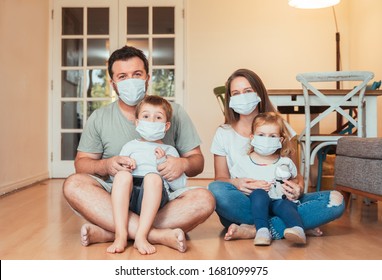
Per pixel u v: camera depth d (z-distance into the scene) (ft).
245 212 6.28
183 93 16.71
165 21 16.76
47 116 16.70
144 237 5.41
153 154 5.93
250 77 6.82
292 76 16.62
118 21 16.74
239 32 16.66
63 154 16.93
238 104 6.70
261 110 6.96
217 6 16.69
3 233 6.70
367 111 10.30
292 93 10.01
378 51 14.07
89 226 5.65
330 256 5.24
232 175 6.68
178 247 5.36
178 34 16.71
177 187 6.11
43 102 16.17
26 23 14.05
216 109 16.62
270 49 16.65
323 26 16.65
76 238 6.29
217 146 6.98
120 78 6.26
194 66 16.66
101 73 16.96
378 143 7.02
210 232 6.75
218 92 12.69
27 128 14.17
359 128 9.82
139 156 5.91
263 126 6.35
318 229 6.45
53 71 16.83
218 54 16.65
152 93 16.78
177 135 6.66
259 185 6.20
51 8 16.75
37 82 15.35
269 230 5.98
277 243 5.94
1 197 11.11
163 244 5.67
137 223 5.57
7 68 12.28
